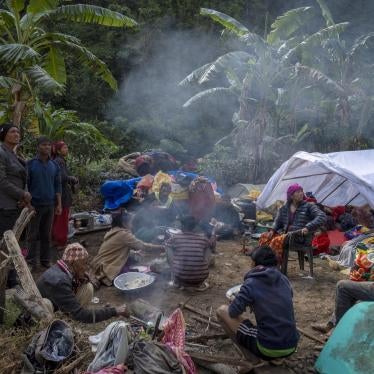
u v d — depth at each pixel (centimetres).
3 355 348
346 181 859
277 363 397
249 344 385
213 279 610
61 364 342
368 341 374
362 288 418
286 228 623
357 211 701
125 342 346
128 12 2295
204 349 429
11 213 530
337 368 377
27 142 888
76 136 1001
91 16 837
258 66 1209
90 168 1034
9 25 828
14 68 758
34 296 377
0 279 400
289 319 377
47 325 363
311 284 606
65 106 2208
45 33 815
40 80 704
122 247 584
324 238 739
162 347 353
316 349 434
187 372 348
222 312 406
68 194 682
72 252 399
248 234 816
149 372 332
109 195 855
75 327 397
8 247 398
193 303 530
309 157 737
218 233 789
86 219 795
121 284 541
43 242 608
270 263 391
